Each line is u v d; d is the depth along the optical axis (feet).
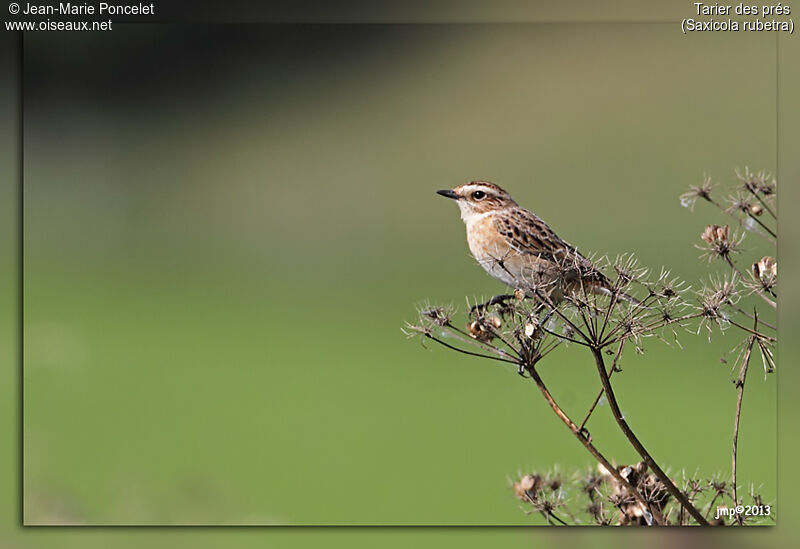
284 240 63.00
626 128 51.29
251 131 61.93
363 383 54.24
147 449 43.52
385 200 60.49
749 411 41.24
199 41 60.64
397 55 58.65
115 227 63.00
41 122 60.23
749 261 35.58
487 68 55.31
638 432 40.70
